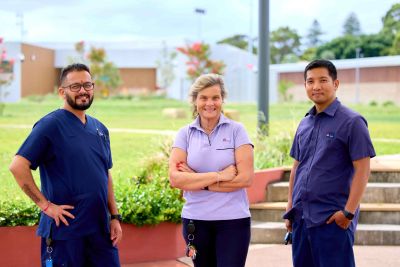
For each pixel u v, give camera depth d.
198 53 43.25
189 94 3.99
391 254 6.29
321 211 3.87
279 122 13.09
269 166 8.71
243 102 42.12
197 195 3.87
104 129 4.02
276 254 6.36
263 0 10.58
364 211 7.08
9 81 42.38
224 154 3.87
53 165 3.77
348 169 3.87
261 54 10.60
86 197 3.76
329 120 3.90
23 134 16.27
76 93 3.78
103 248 3.90
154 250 6.06
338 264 3.85
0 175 9.39
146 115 27.03
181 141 3.98
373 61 34.97
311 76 3.91
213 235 3.90
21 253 5.52
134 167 9.41
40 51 46.16
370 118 25.80
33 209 5.69
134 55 47.72
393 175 7.85
